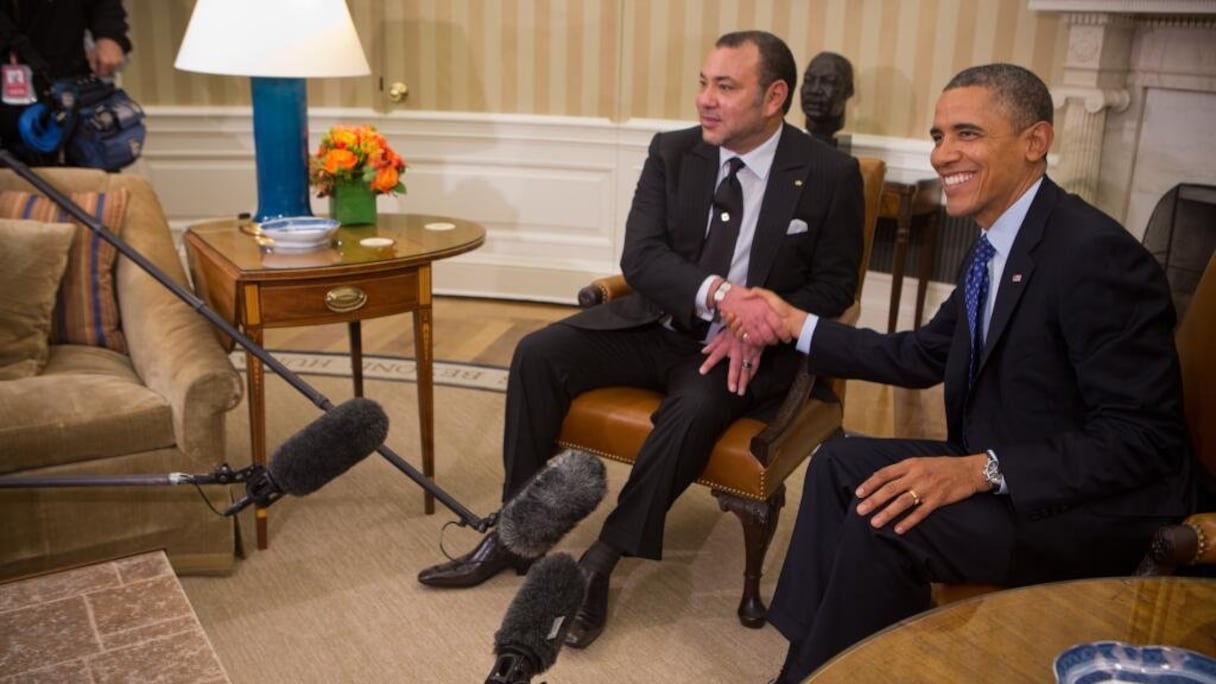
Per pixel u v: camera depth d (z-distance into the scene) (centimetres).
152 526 241
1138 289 178
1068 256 182
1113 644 124
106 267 275
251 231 284
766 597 250
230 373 237
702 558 269
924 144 420
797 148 254
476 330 445
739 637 234
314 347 414
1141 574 170
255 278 244
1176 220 382
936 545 181
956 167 189
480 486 302
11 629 165
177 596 177
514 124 472
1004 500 183
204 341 248
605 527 232
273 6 262
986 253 197
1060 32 391
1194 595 145
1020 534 179
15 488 224
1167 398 177
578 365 250
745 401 242
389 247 271
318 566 257
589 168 473
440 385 379
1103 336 179
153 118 469
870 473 199
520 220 486
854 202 254
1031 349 188
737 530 285
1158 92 379
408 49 472
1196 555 162
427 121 477
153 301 263
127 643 162
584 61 462
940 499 181
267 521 277
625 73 460
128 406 233
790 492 306
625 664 222
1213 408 196
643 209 264
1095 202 397
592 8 455
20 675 153
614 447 243
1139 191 390
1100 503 180
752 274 251
